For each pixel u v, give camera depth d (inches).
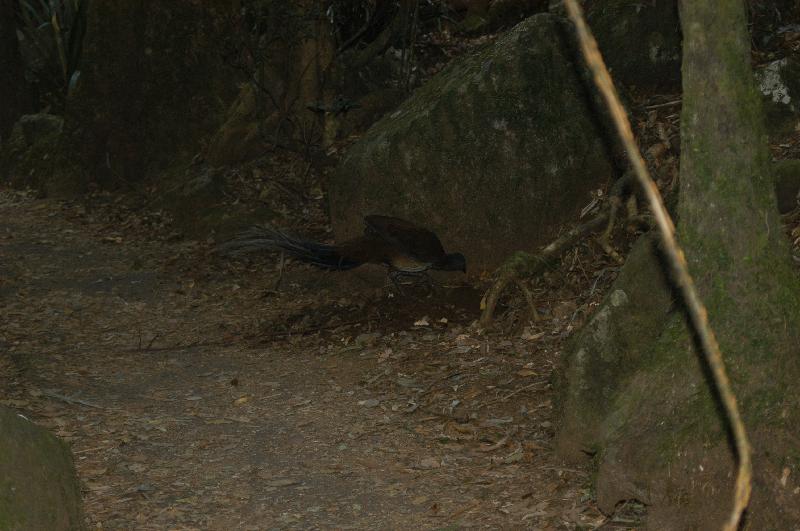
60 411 268.1
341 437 245.4
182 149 584.1
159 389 290.8
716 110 157.9
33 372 305.3
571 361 218.8
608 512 180.9
